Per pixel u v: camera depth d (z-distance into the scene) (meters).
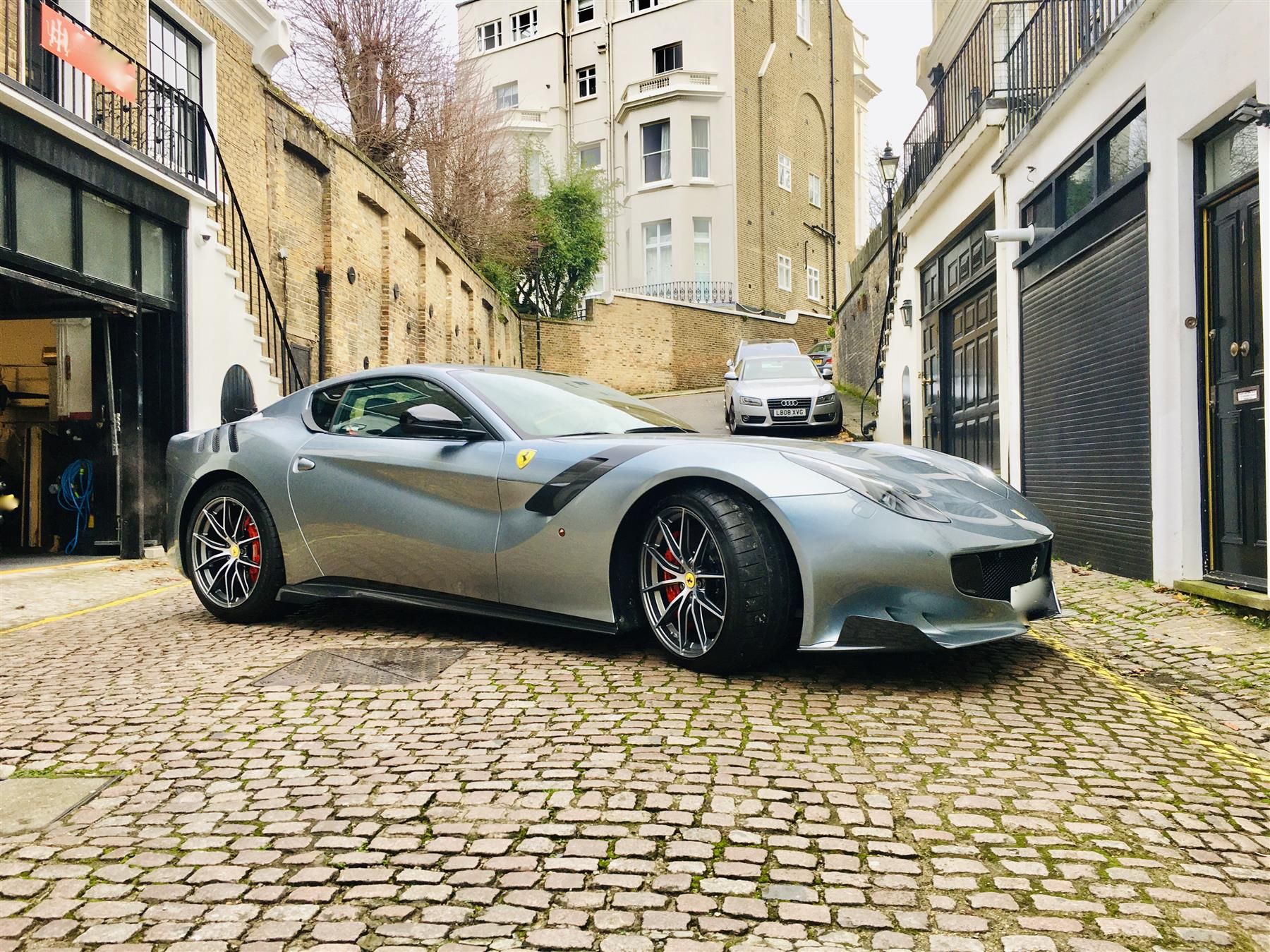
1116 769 2.54
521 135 26.56
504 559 3.71
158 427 8.55
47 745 2.80
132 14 8.14
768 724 2.85
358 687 3.32
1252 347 4.65
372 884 1.92
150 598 5.77
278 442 4.49
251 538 4.53
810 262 36.28
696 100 31.00
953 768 2.52
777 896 1.85
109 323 8.23
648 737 2.74
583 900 1.84
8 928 1.77
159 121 8.45
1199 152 5.08
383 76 17.50
